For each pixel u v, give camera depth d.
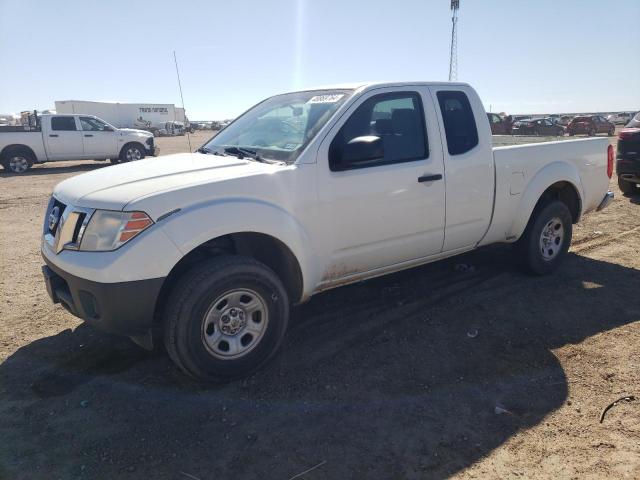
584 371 3.43
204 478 2.48
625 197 9.72
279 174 3.39
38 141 17.02
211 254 3.49
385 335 3.97
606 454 2.62
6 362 3.60
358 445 2.71
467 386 3.27
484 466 2.55
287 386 3.29
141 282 2.91
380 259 4.01
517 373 3.42
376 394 3.19
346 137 3.69
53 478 2.48
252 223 3.21
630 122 9.27
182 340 3.05
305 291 3.62
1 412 3.01
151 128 49.44
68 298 3.21
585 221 7.75
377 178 3.79
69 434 2.81
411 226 4.07
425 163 4.07
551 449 2.67
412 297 4.71
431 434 2.80
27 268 5.79
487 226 4.64
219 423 2.91
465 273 5.35
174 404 3.10
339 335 3.99
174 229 2.98
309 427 2.87
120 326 2.98
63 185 3.63
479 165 4.42
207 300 3.08
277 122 4.12
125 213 2.93
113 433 2.82
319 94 4.14
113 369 3.51
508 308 4.45
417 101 4.14
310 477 2.48
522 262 5.17
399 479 2.47
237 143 4.19
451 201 4.27
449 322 4.19
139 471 2.53
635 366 3.47
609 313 4.34
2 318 4.35
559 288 4.91
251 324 3.34
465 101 4.44
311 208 3.52
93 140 18.03
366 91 3.86
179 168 3.49
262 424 2.90
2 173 16.62
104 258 2.90
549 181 5.00
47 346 3.84
